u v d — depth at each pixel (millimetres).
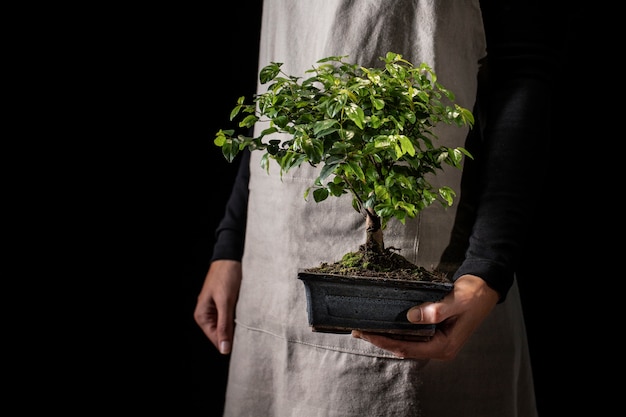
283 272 1404
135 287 2984
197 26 2928
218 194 3004
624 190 2510
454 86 1317
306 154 1016
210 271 1642
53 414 2914
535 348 2594
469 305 1170
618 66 2467
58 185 2941
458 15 1322
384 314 1102
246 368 1480
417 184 1081
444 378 1316
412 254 1311
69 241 2955
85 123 2943
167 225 2998
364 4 1325
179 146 2982
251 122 1122
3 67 2887
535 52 1329
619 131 2498
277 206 1418
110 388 2959
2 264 2918
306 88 1111
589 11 2447
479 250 1240
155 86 2955
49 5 2887
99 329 2971
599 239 2539
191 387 2992
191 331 3006
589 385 2559
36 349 2924
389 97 1074
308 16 1396
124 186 2971
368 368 1319
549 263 2578
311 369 1372
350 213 1333
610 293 2537
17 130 2914
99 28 2918
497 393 1358
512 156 1279
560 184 2551
